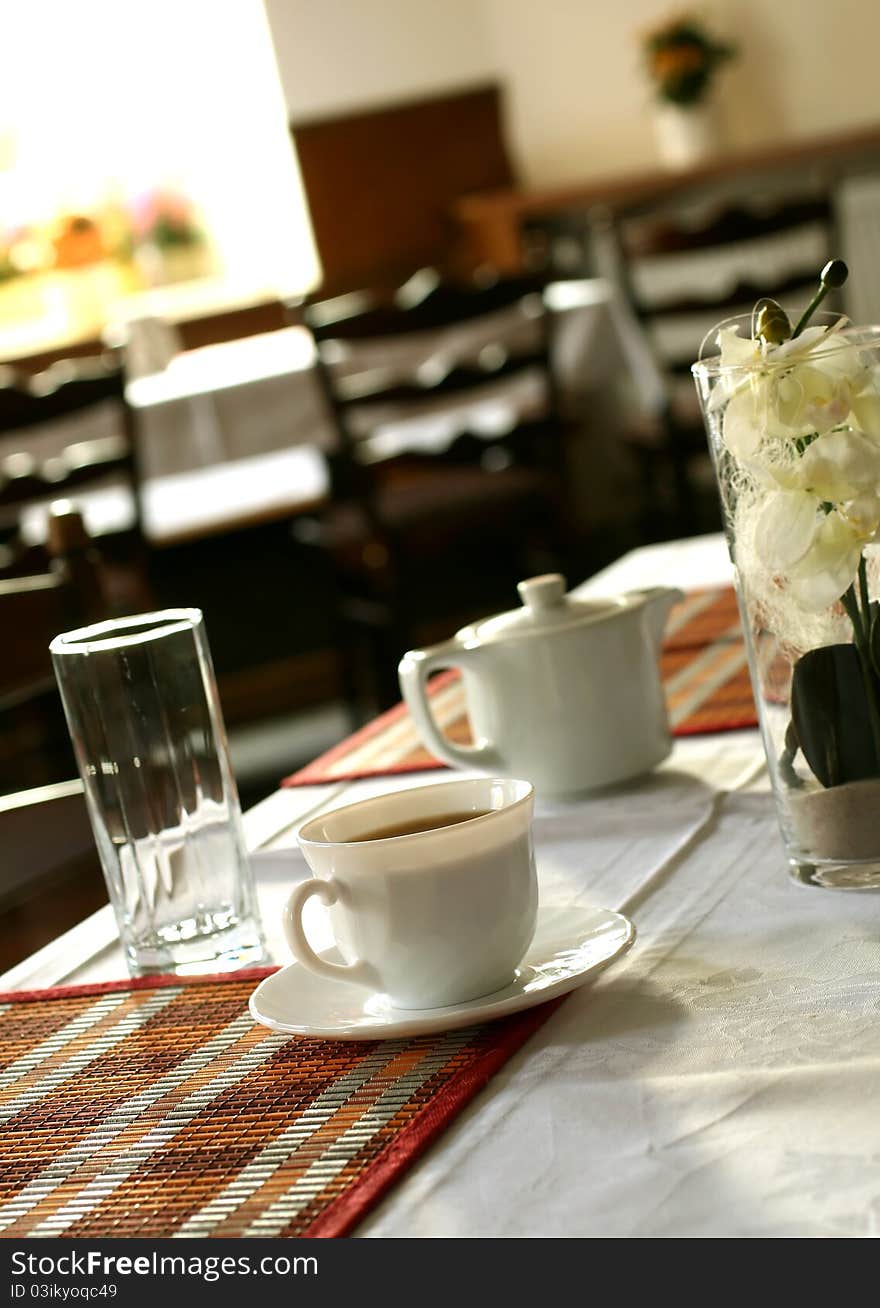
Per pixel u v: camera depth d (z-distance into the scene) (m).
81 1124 0.61
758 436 0.66
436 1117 0.54
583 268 5.41
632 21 5.59
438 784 0.70
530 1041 0.61
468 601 3.77
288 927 0.62
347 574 3.28
